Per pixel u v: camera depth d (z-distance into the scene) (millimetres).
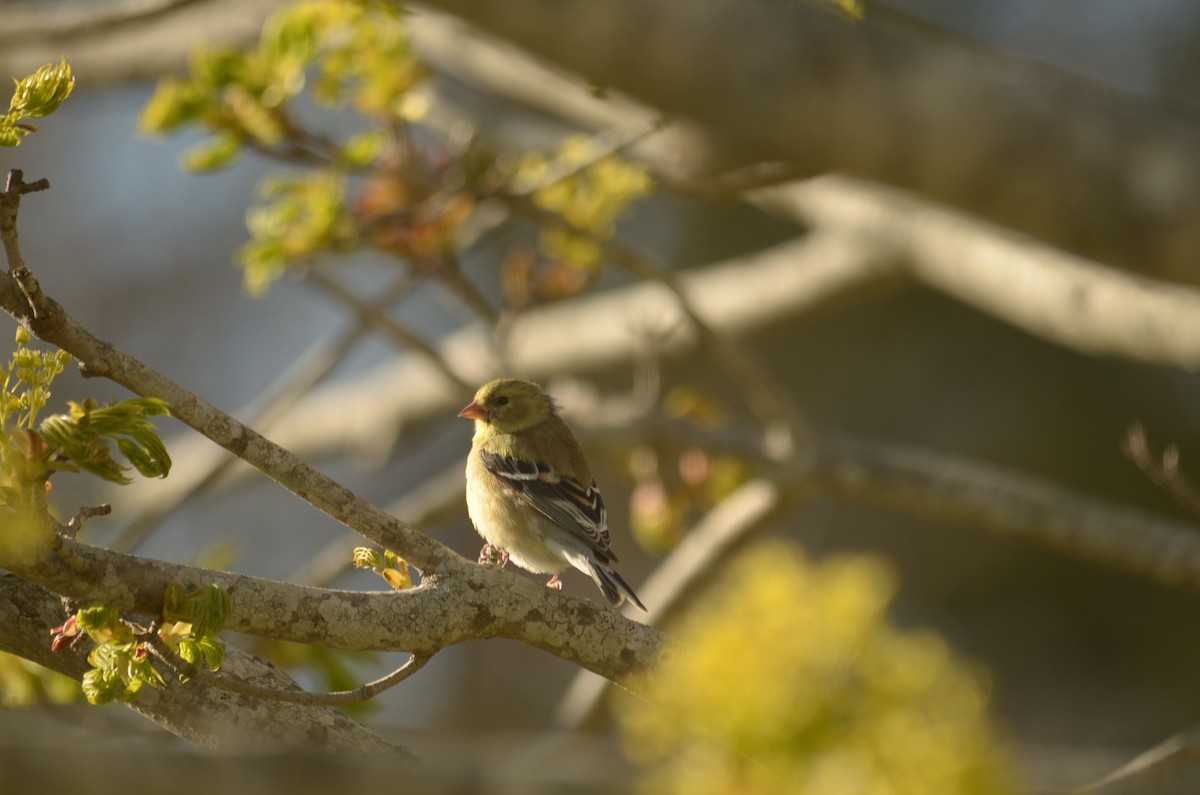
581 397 13844
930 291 22703
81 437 5418
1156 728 21344
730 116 7336
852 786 4141
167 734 8422
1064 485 21812
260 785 4406
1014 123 6996
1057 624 22234
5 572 6500
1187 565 12273
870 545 22938
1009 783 4145
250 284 12016
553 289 13586
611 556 11258
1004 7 21328
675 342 18109
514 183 13023
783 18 7184
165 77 17000
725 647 4277
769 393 13258
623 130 12953
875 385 22891
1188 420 21500
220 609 5816
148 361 24406
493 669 24141
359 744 6750
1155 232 6945
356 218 12227
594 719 12430
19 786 4234
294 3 13039
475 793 4555
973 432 22344
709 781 4238
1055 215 7121
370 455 19375
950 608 22562
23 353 5652
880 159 7227
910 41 7160
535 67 15023
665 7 7215
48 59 16766
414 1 8188
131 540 13320
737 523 13430
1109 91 7281
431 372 18969
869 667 4234
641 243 23609
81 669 6434
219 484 19078
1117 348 13258
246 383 24578
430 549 6789
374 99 12133
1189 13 21125
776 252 18766
